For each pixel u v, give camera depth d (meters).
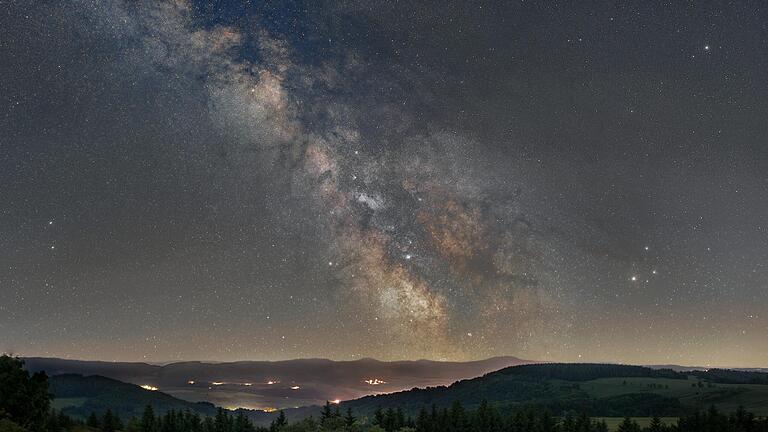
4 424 99.00
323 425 159.12
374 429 160.62
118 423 197.00
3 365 110.06
